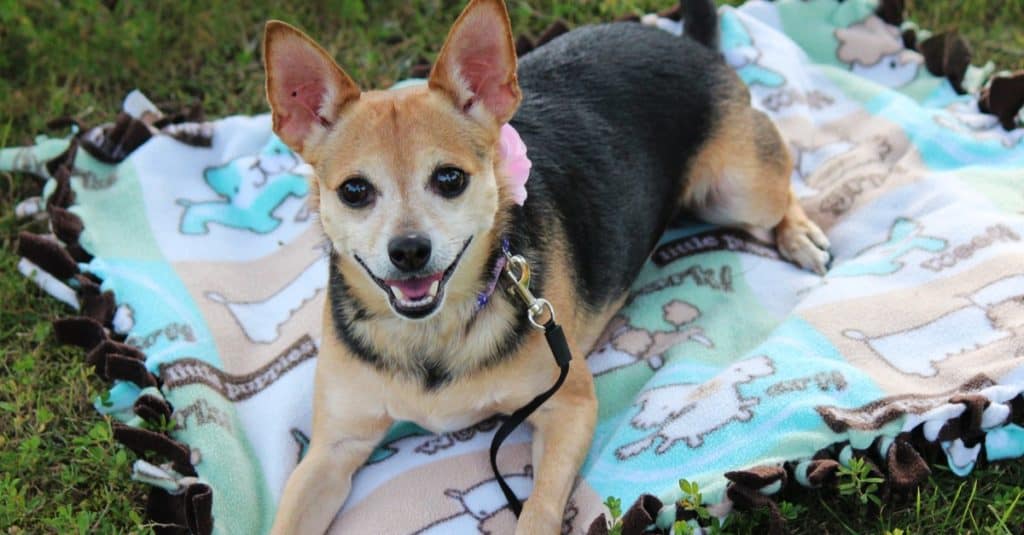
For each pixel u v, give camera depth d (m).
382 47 1.40
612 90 1.10
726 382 1.03
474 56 0.92
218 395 1.07
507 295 0.97
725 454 0.98
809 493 0.98
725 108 1.16
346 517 1.00
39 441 1.05
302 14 1.43
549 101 1.08
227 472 1.02
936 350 1.04
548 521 0.94
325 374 0.99
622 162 1.08
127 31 1.39
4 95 1.34
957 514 0.96
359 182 0.91
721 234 1.19
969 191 1.16
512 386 0.98
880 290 1.09
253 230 1.21
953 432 0.97
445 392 0.98
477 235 0.93
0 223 1.23
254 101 1.36
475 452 1.03
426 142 0.91
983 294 1.06
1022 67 1.33
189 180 1.25
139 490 1.02
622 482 0.99
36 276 1.17
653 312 1.13
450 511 0.99
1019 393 0.98
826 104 1.30
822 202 1.21
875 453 0.97
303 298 1.15
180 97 1.36
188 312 1.13
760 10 1.37
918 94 1.30
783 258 1.17
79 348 1.12
